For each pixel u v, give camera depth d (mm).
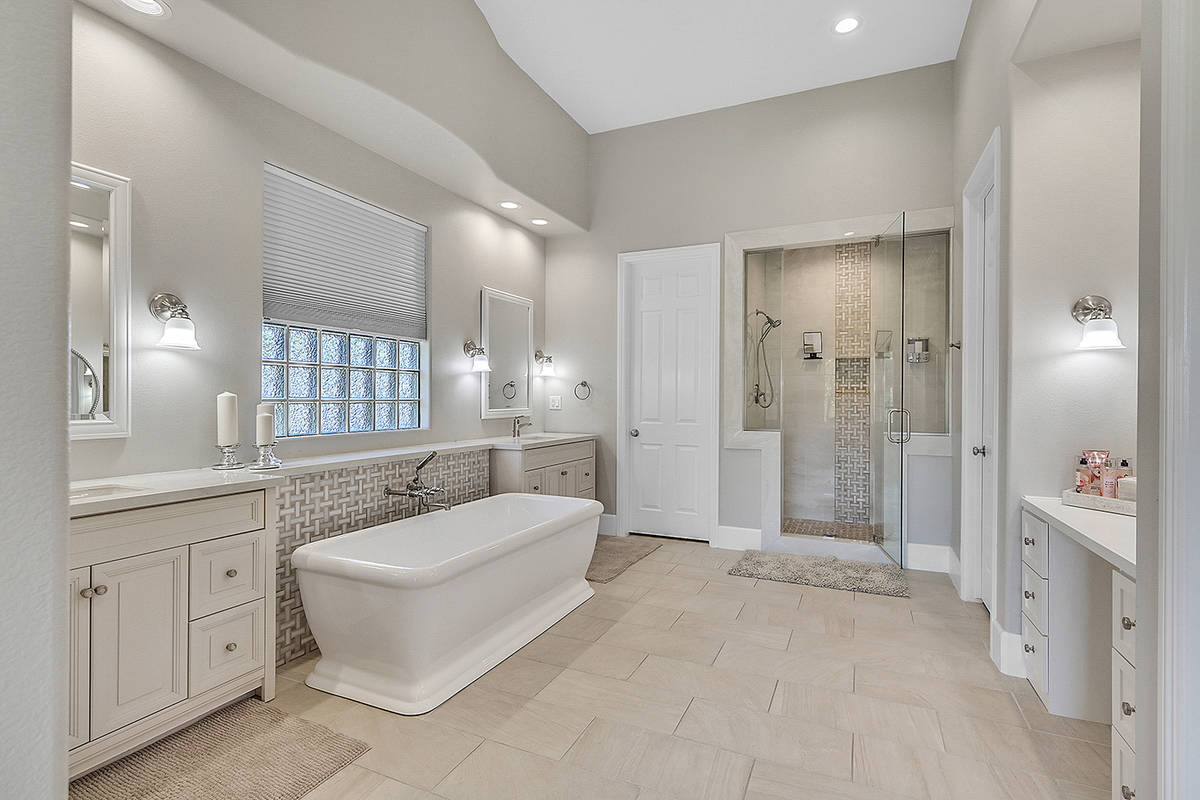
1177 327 938
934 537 3865
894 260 3832
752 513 4387
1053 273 2348
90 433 2141
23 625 386
